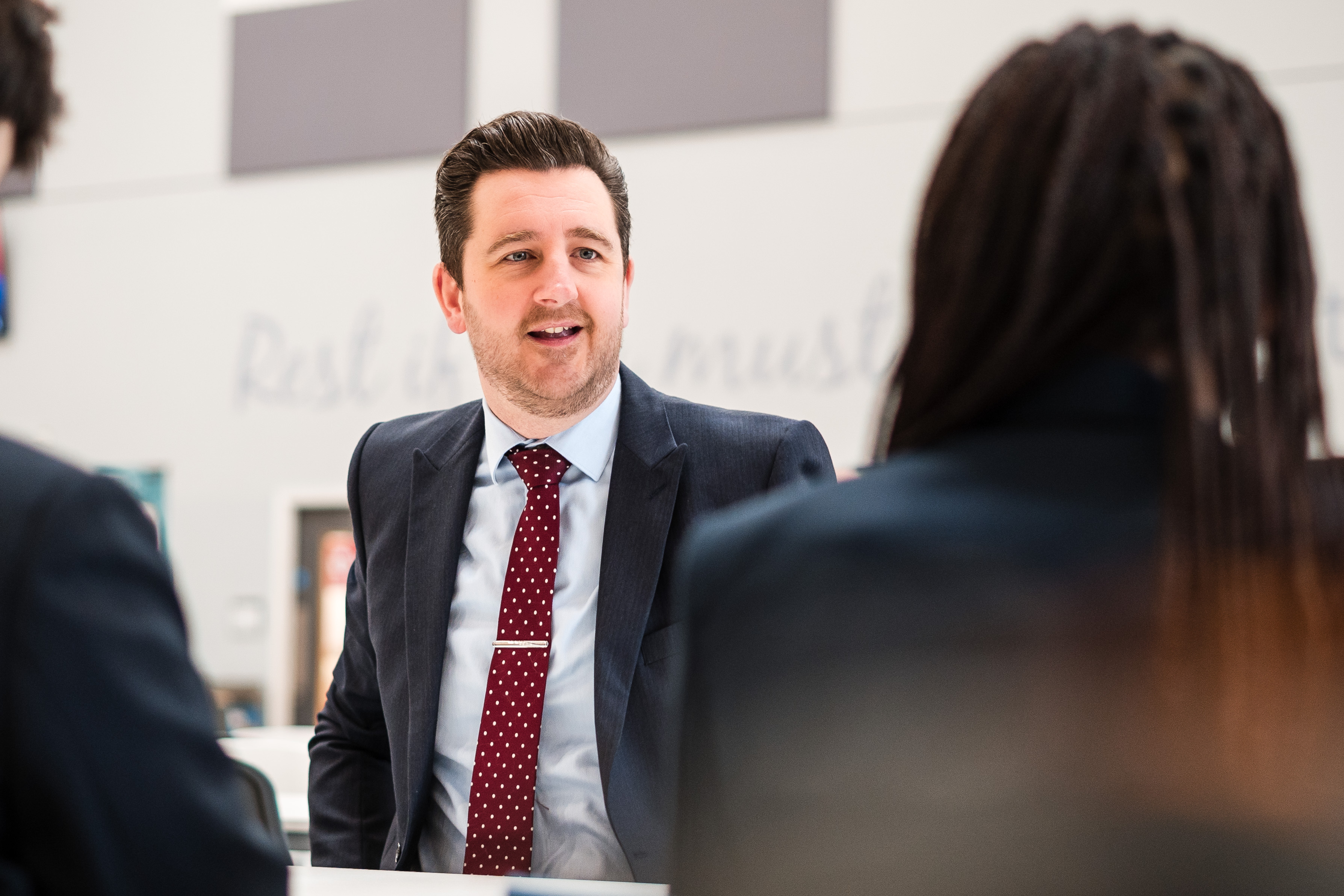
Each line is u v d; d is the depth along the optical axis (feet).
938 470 2.41
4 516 2.76
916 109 21.66
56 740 2.67
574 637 5.87
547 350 6.03
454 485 6.32
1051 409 2.38
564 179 6.09
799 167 22.16
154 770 2.78
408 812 5.84
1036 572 2.20
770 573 2.39
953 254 2.46
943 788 2.17
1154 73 2.35
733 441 6.18
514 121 6.19
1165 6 20.21
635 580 5.82
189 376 25.45
